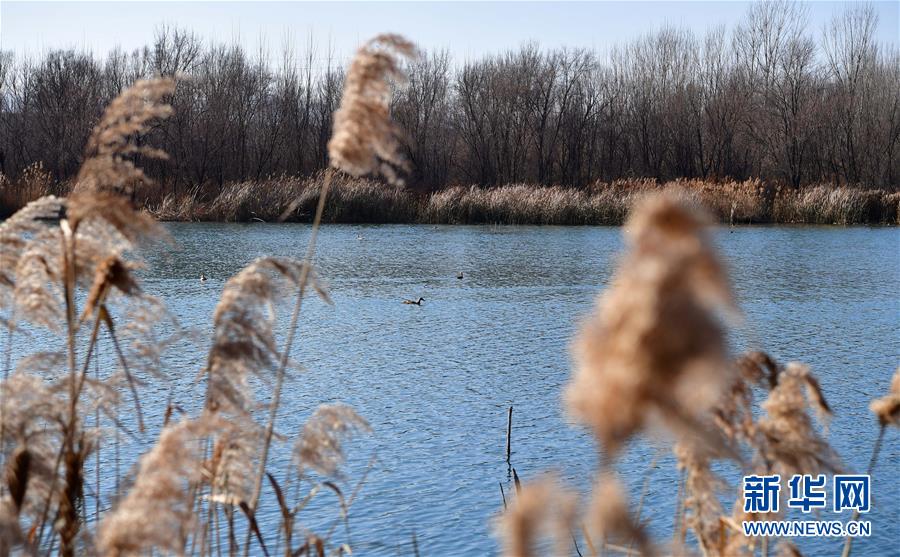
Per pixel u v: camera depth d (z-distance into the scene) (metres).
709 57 72.81
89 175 3.83
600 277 29.89
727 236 44.44
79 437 4.18
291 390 14.96
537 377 16.31
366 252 36.06
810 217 52.12
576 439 12.44
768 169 69.62
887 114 67.88
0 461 3.92
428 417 13.60
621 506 1.24
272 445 11.65
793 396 3.58
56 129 57.59
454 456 11.73
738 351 17.31
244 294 4.04
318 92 67.88
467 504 10.08
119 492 4.49
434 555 8.84
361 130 3.60
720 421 3.49
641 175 70.38
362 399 14.60
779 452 3.52
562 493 1.38
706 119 70.94
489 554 8.83
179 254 33.81
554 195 50.00
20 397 4.02
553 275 30.34
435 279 29.33
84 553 4.03
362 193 48.50
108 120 3.83
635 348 0.89
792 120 68.00
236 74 61.84
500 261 33.84
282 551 7.97
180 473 2.90
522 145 68.94
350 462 11.40
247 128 63.19
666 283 0.89
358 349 18.62
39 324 4.47
